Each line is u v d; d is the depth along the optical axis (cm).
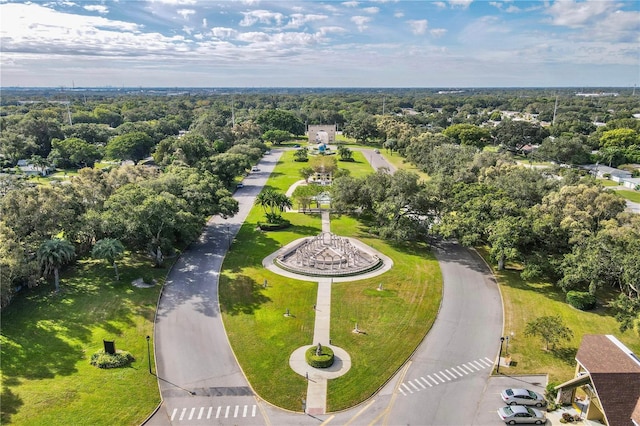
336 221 9462
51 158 14912
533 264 6097
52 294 5841
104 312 5434
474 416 3862
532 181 8144
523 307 5762
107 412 3809
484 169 9744
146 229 6331
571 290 6019
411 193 7788
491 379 4362
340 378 4322
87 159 14875
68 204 6431
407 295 6050
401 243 8125
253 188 12350
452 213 7944
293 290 6134
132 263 6925
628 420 3356
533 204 7600
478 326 5306
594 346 4006
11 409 3778
